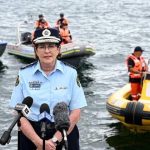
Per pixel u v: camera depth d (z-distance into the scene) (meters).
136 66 12.18
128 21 34.75
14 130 11.01
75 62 19.02
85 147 10.37
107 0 49.75
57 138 3.46
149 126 10.74
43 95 3.66
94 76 17.59
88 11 41.28
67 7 44.44
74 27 31.56
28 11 41.53
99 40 26.42
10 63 19.78
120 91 12.17
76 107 3.73
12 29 30.47
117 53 22.14
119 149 10.27
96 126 11.71
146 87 11.46
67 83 3.71
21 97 3.72
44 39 3.56
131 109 10.70
